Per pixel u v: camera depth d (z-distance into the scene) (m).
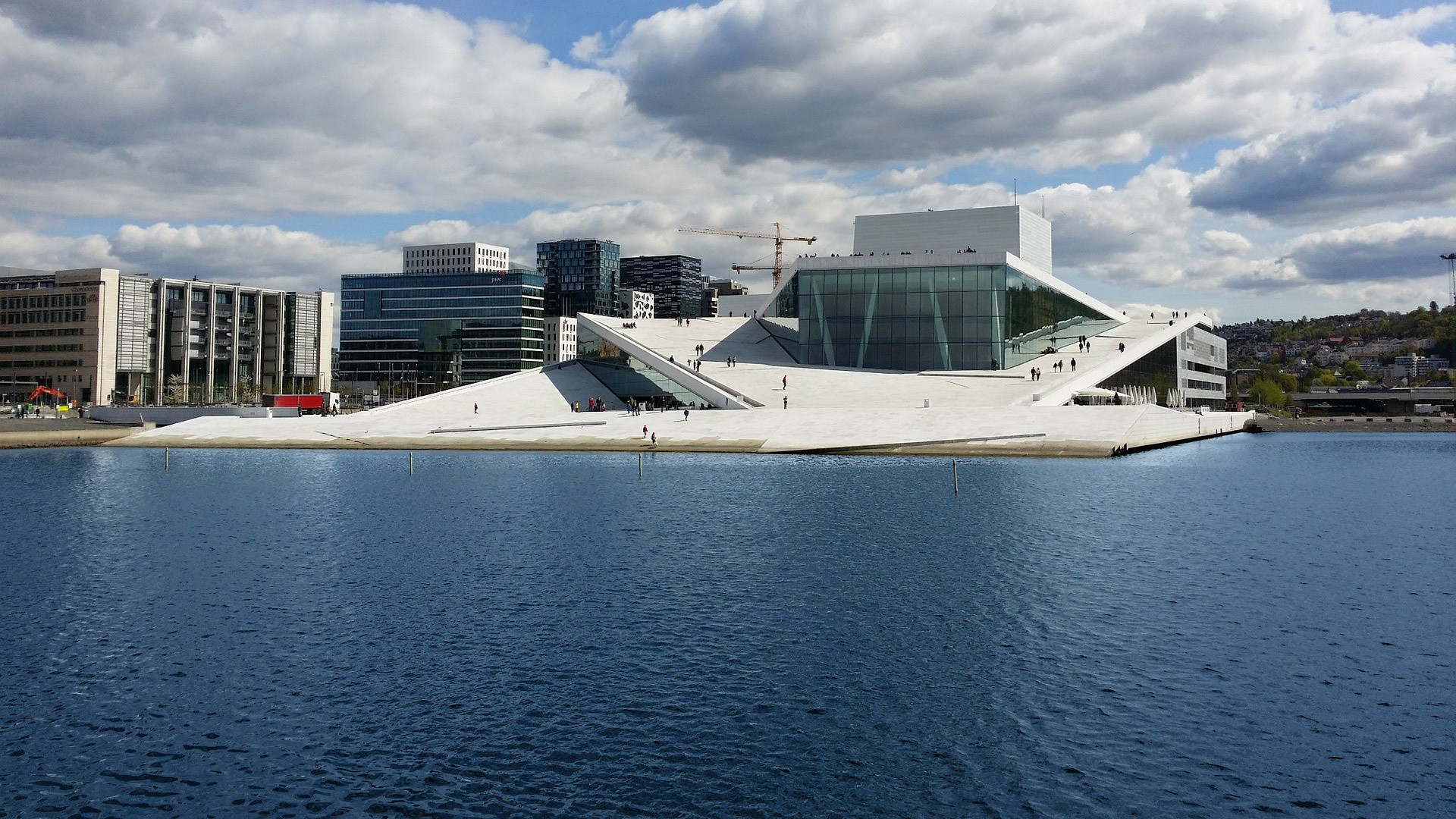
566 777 19.02
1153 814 17.45
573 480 65.00
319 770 19.45
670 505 52.41
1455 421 148.25
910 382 95.44
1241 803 17.81
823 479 63.84
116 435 101.50
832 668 24.72
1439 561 37.31
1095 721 21.36
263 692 23.59
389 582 34.44
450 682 24.02
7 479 70.50
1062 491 57.22
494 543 41.81
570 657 25.78
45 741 20.92
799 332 106.19
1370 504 54.47
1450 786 18.36
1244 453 96.00
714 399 95.75
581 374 116.88
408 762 19.72
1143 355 111.31
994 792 18.30
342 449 92.94
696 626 28.48
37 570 37.31
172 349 187.00
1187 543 40.84
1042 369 100.44
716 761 19.59
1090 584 33.28
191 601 32.19
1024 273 104.56
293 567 37.31
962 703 22.41
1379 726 21.00
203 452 94.25
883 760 19.61
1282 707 22.08
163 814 17.80
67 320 176.88
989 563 36.53
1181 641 26.78
